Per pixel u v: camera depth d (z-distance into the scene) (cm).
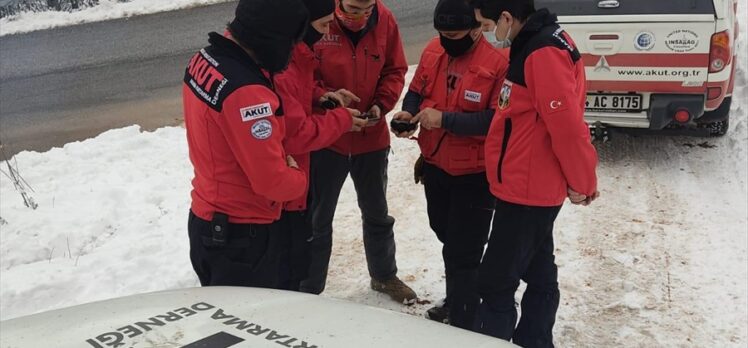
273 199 268
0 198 588
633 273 439
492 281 313
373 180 390
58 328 214
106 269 457
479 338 211
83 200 575
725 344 364
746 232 482
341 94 340
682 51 554
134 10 1622
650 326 384
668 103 570
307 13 260
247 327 212
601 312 400
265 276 285
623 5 567
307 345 201
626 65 571
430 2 1394
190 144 277
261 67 262
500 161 301
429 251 485
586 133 284
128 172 645
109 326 213
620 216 518
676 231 491
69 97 1033
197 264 288
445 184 350
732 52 571
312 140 299
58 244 499
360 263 473
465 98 326
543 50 275
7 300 425
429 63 347
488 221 350
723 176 580
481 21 292
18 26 1573
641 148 654
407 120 339
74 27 1529
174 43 1316
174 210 554
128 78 1112
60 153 706
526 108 286
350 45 355
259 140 251
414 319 226
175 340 203
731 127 674
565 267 450
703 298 408
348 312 227
